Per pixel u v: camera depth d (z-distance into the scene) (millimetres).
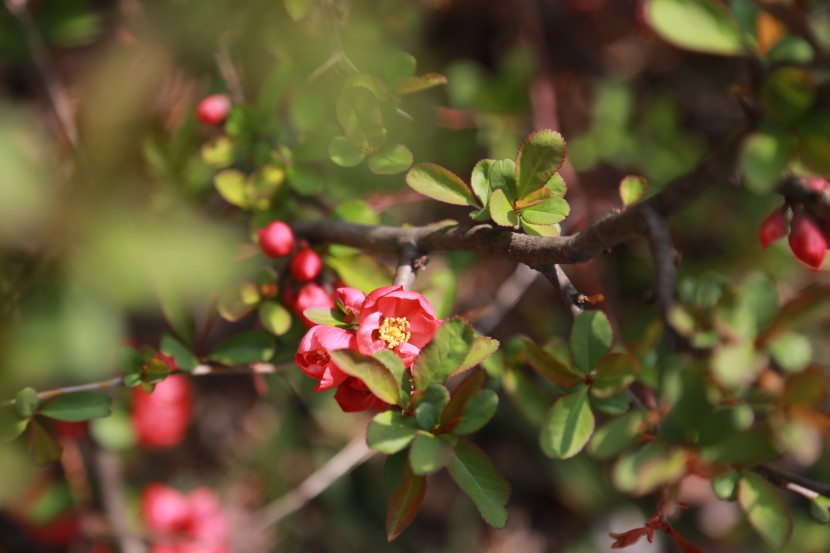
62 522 885
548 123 951
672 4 704
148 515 904
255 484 1050
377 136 682
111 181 748
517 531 1067
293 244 726
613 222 639
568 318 990
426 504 1088
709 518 1018
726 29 703
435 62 1054
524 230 658
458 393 618
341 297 646
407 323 633
